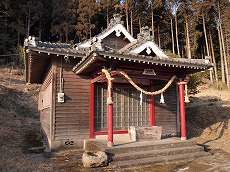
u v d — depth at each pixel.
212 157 7.70
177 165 6.73
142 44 8.68
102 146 7.38
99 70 8.43
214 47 38.06
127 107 10.15
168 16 35.34
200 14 33.06
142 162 6.68
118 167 6.34
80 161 6.99
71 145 8.83
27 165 6.22
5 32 31.95
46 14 34.22
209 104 19.62
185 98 9.34
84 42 10.68
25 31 32.69
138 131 8.57
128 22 34.03
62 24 31.05
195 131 13.52
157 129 8.88
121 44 11.27
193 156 7.59
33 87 23.88
